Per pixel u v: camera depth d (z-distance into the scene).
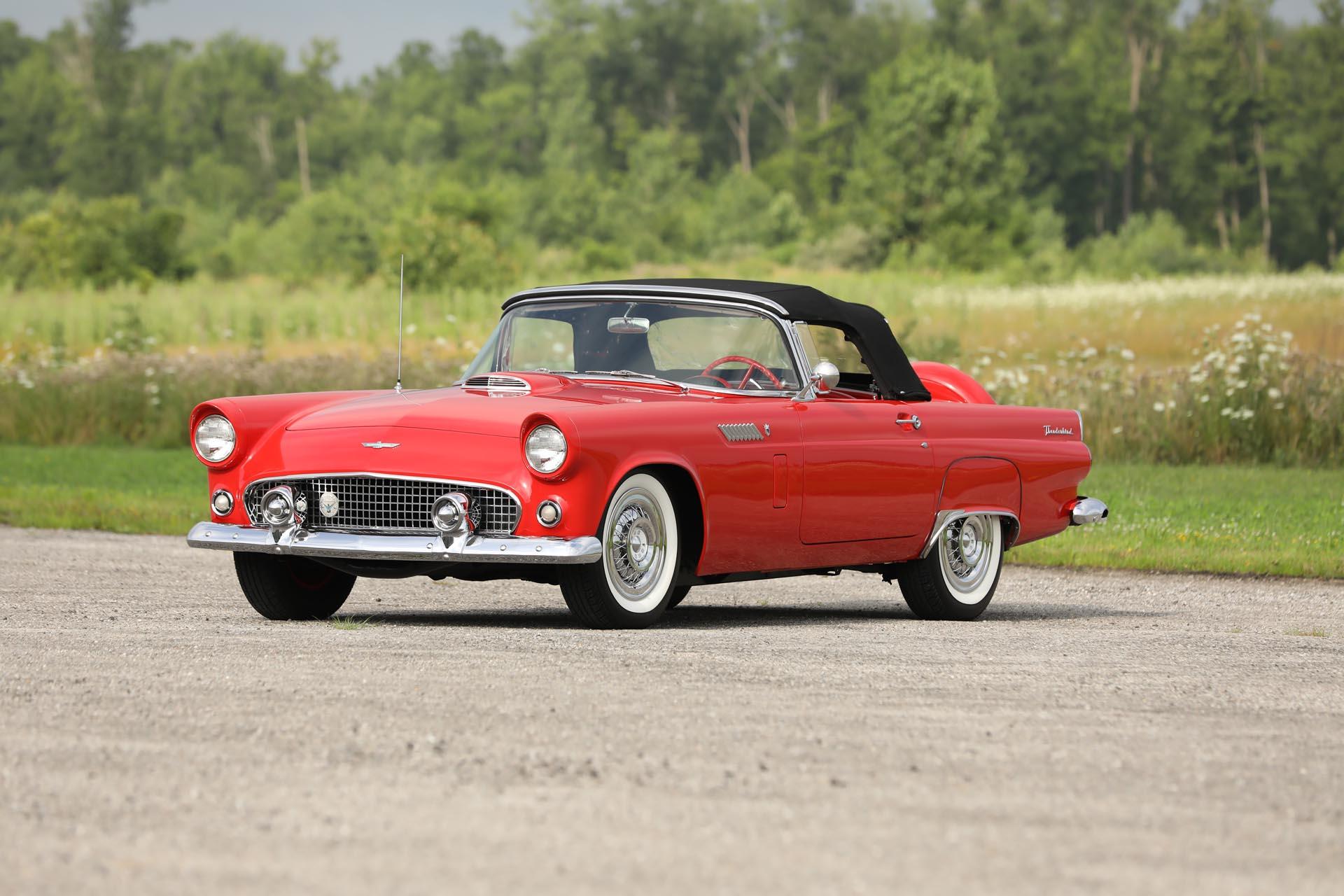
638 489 20.84
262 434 21.81
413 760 12.95
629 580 20.98
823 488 22.72
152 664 17.52
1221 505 41.72
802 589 30.47
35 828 10.95
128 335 88.25
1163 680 17.84
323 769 12.64
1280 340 58.03
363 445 20.69
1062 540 35.66
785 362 23.28
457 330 90.50
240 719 14.48
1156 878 10.14
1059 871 10.23
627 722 14.51
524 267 173.38
